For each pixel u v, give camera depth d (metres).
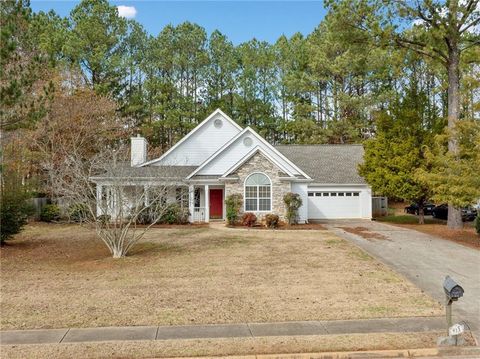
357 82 46.78
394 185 24.80
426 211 35.12
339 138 46.84
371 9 21.73
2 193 17.84
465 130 18.92
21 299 10.04
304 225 24.89
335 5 22.33
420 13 21.59
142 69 48.19
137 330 8.09
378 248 16.70
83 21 41.12
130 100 46.50
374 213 35.22
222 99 51.31
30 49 16.44
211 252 16.02
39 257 15.47
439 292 10.74
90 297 10.20
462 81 20.12
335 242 18.16
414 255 15.34
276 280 11.80
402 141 25.16
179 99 48.00
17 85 13.63
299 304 9.66
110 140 34.62
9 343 7.44
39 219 26.86
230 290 10.79
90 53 41.31
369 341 7.54
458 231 21.55
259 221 24.89
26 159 26.39
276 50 52.38
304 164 32.12
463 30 21.88
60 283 11.52
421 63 42.34
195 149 30.09
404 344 7.42
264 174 25.31
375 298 10.13
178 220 25.77
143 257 15.05
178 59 49.38
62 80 32.91
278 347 7.25
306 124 47.28
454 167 18.28
